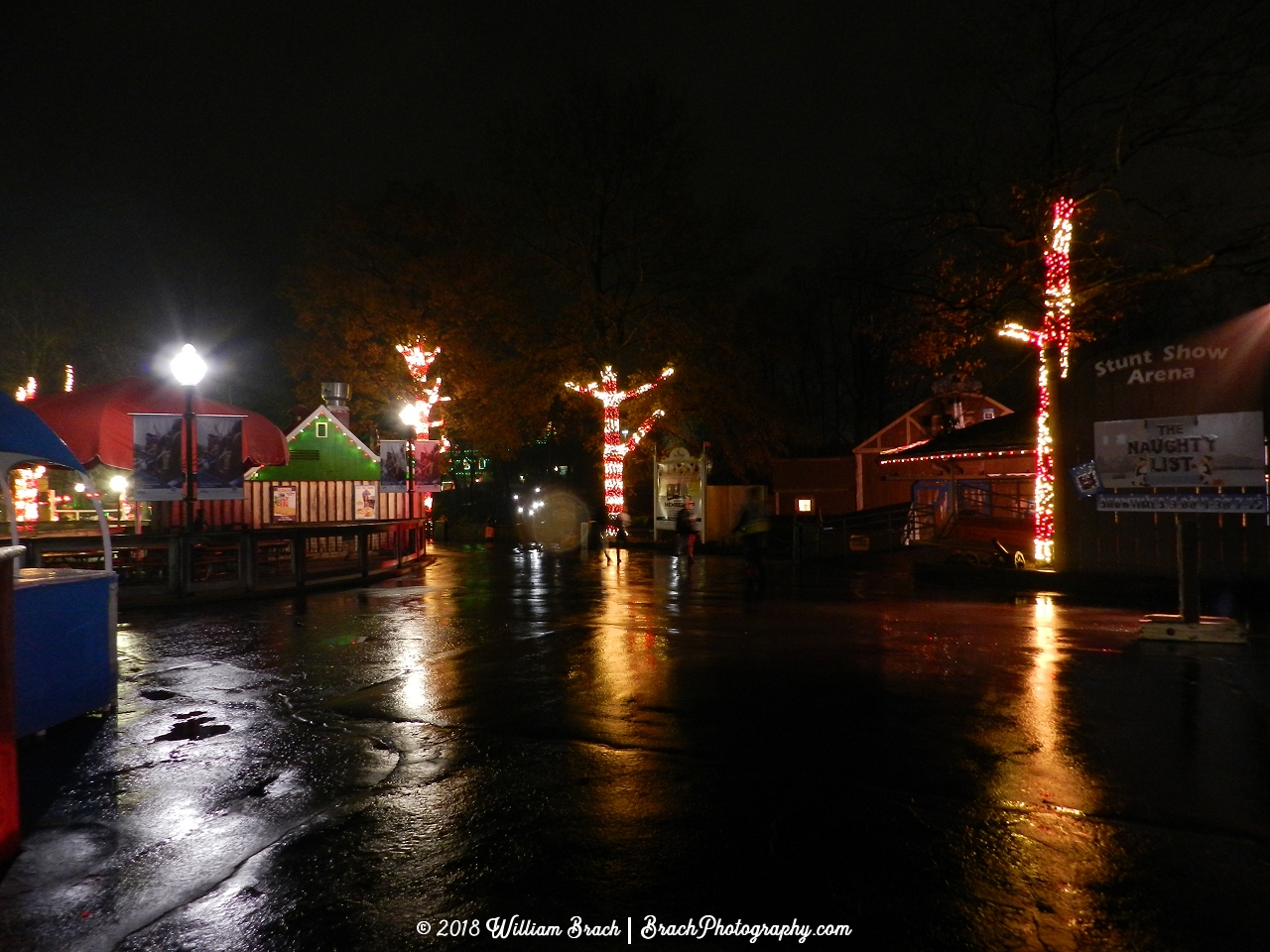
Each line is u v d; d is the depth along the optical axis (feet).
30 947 10.76
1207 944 10.59
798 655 29.84
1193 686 24.49
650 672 26.99
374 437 109.29
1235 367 43.60
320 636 34.78
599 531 98.78
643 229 107.45
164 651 31.58
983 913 11.39
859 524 84.48
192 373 46.60
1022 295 56.44
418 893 12.08
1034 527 57.21
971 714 21.53
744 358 112.88
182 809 15.48
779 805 15.29
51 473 96.32
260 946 10.75
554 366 109.60
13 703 13.74
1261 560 42.70
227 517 77.92
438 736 20.02
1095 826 14.28
